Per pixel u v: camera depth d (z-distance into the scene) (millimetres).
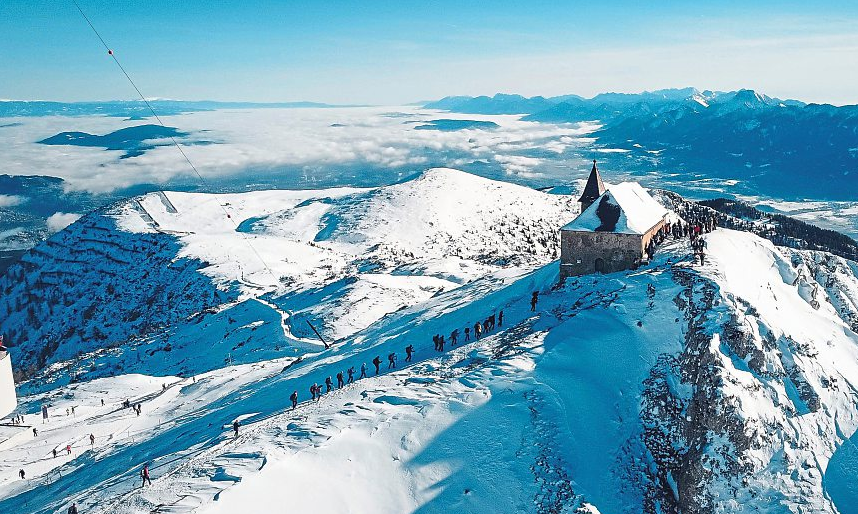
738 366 39250
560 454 34344
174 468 37906
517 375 39562
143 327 142500
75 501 37469
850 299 62656
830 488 34562
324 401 42406
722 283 45688
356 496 30828
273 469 31156
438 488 32094
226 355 90312
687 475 35125
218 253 174000
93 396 76000
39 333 174875
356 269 158125
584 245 61375
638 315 45562
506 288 69625
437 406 37469
